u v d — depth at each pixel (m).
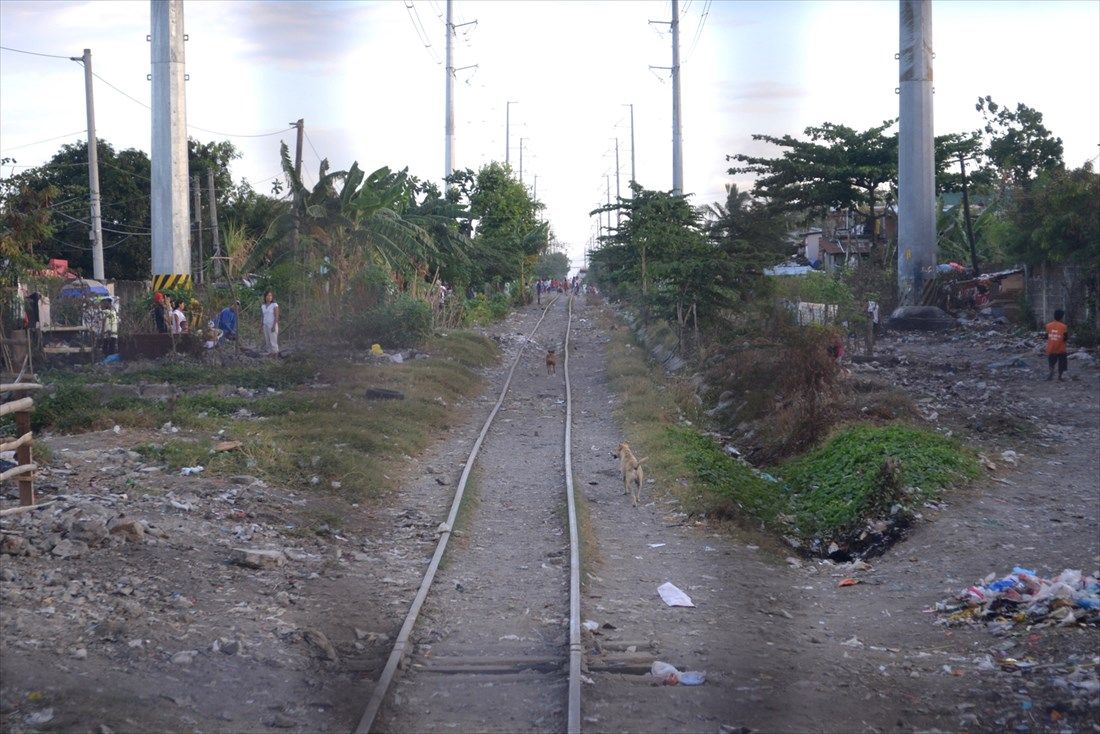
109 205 45.97
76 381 19.77
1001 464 15.58
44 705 5.79
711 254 26.80
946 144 47.56
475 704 6.55
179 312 24.27
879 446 14.77
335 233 31.25
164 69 24.41
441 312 37.41
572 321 51.84
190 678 6.57
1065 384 24.14
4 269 22.69
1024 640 7.79
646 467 14.72
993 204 58.00
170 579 8.62
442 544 10.52
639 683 6.88
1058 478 14.73
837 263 61.16
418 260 38.19
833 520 12.52
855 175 47.41
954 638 8.12
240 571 9.16
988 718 6.27
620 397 22.42
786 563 11.05
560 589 9.22
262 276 31.27
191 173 48.75
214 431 16.03
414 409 19.12
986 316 41.75
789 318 21.25
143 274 46.91
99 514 10.15
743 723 6.20
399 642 7.38
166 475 12.78
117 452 13.94
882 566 10.87
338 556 10.17
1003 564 10.31
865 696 6.68
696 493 12.96
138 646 6.89
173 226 24.66
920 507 12.56
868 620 8.84
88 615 7.41
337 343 27.42
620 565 10.30
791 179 48.72
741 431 19.31
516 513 12.47
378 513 12.35
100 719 5.69
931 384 24.05
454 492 13.25
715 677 7.00
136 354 23.83
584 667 7.11
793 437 17.33
